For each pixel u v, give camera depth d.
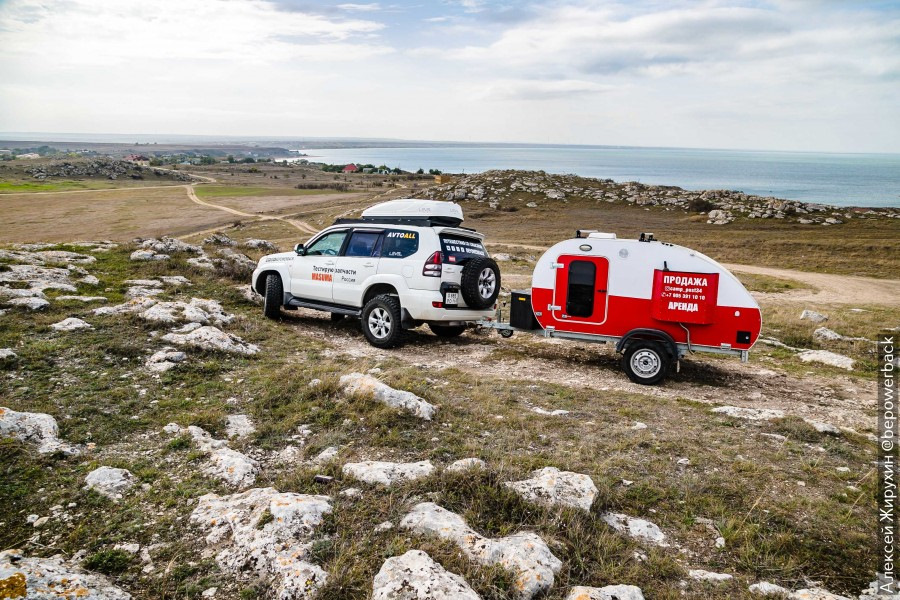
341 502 3.70
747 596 3.05
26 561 2.83
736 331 7.49
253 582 2.95
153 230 61.75
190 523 3.46
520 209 70.94
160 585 2.90
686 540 3.62
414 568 2.91
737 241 47.59
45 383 5.60
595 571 3.18
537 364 8.49
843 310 18.58
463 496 3.82
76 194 103.62
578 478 4.07
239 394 5.85
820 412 6.79
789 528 3.77
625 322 8.04
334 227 9.94
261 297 11.56
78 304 8.62
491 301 9.20
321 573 2.97
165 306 8.66
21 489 3.71
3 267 10.09
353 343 9.19
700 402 6.75
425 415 5.36
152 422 4.99
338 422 5.16
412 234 8.97
